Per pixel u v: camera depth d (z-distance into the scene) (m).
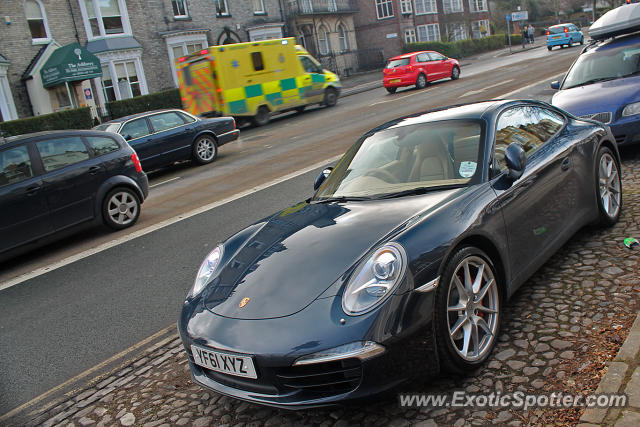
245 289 3.09
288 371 2.71
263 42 20.69
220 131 14.08
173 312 4.93
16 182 7.45
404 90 25.53
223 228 7.45
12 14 23.08
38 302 5.87
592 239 4.54
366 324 2.62
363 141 4.40
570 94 7.09
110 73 26.06
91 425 3.39
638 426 2.24
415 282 2.76
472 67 33.44
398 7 46.69
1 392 4.04
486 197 3.32
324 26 42.28
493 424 2.60
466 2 56.38
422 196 3.45
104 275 6.38
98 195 8.20
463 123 3.89
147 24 27.88
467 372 3.01
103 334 4.73
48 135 7.95
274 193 8.97
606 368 2.79
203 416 3.22
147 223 8.55
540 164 3.84
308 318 2.73
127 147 8.75
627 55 7.30
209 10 30.83
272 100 21.11
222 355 2.86
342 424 2.86
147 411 3.41
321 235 3.29
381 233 3.08
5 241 7.32
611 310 3.37
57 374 4.17
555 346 3.12
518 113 4.14
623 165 6.52
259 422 3.04
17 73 23.23
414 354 2.72
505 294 3.41
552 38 37.94
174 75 28.88
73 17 25.08
